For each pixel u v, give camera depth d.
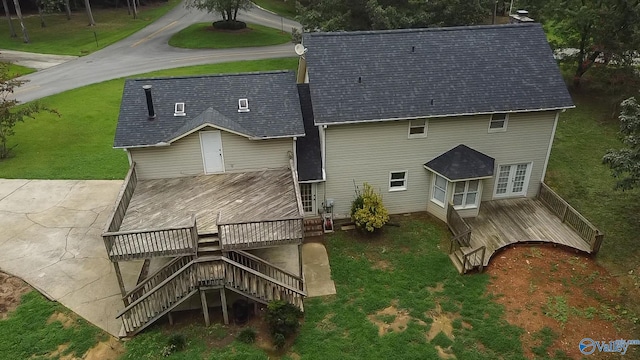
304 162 18.50
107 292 15.45
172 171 17.88
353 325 14.34
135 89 18.25
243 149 17.73
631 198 20.67
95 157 24.78
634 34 27.17
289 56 43.41
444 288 15.80
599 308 14.87
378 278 16.28
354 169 18.89
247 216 15.47
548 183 22.12
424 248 17.81
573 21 29.27
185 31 51.72
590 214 19.72
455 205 19.08
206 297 15.44
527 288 15.68
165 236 14.33
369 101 17.98
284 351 13.42
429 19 31.97
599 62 30.94
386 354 13.35
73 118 29.62
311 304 15.17
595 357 13.20
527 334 13.93
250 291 14.32
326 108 17.69
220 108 17.83
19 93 33.56
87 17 59.59
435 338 13.86
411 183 19.58
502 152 19.45
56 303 14.92
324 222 18.88
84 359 13.12
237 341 13.75
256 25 55.41
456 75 18.88
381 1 33.19
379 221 17.97
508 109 18.17
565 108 18.50
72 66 40.16
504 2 49.56
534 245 17.73
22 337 13.65
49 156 24.88
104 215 19.50
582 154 24.56
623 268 16.62
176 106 17.75
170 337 13.73
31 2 60.88
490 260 16.88
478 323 14.34
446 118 18.30
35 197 20.81
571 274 16.31
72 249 17.42
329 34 19.48
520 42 19.92
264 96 18.30
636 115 16.45
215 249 14.29
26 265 16.53
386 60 19.03
